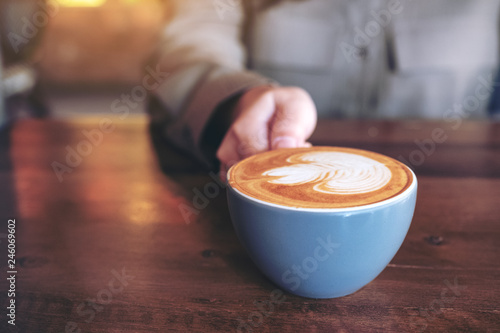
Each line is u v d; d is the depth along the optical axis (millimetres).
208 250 425
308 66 1143
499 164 598
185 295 371
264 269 368
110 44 3746
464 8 1083
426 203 500
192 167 607
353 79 1141
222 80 588
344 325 341
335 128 778
